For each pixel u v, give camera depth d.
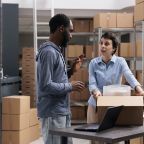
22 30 8.84
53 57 2.31
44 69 2.29
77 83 2.36
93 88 2.98
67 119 2.45
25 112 4.88
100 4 6.40
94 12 6.57
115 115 2.15
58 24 2.41
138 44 5.44
